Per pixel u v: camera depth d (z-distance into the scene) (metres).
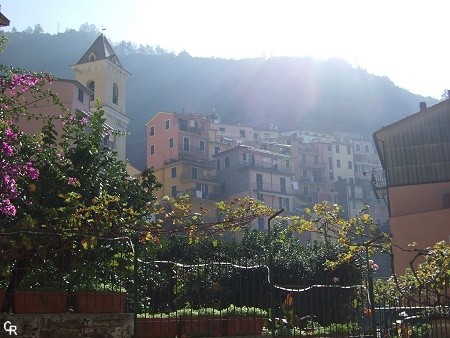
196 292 11.10
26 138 10.07
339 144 95.00
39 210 9.37
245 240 18.75
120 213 10.15
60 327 8.04
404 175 31.70
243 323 9.48
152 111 109.81
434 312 11.20
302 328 12.18
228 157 68.06
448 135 31.80
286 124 117.00
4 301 8.31
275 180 68.69
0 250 8.38
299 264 17.83
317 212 12.70
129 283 9.96
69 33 101.31
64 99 32.44
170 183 65.38
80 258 9.10
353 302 11.74
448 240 26.70
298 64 128.88
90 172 10.51
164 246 10.50
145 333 8.73
